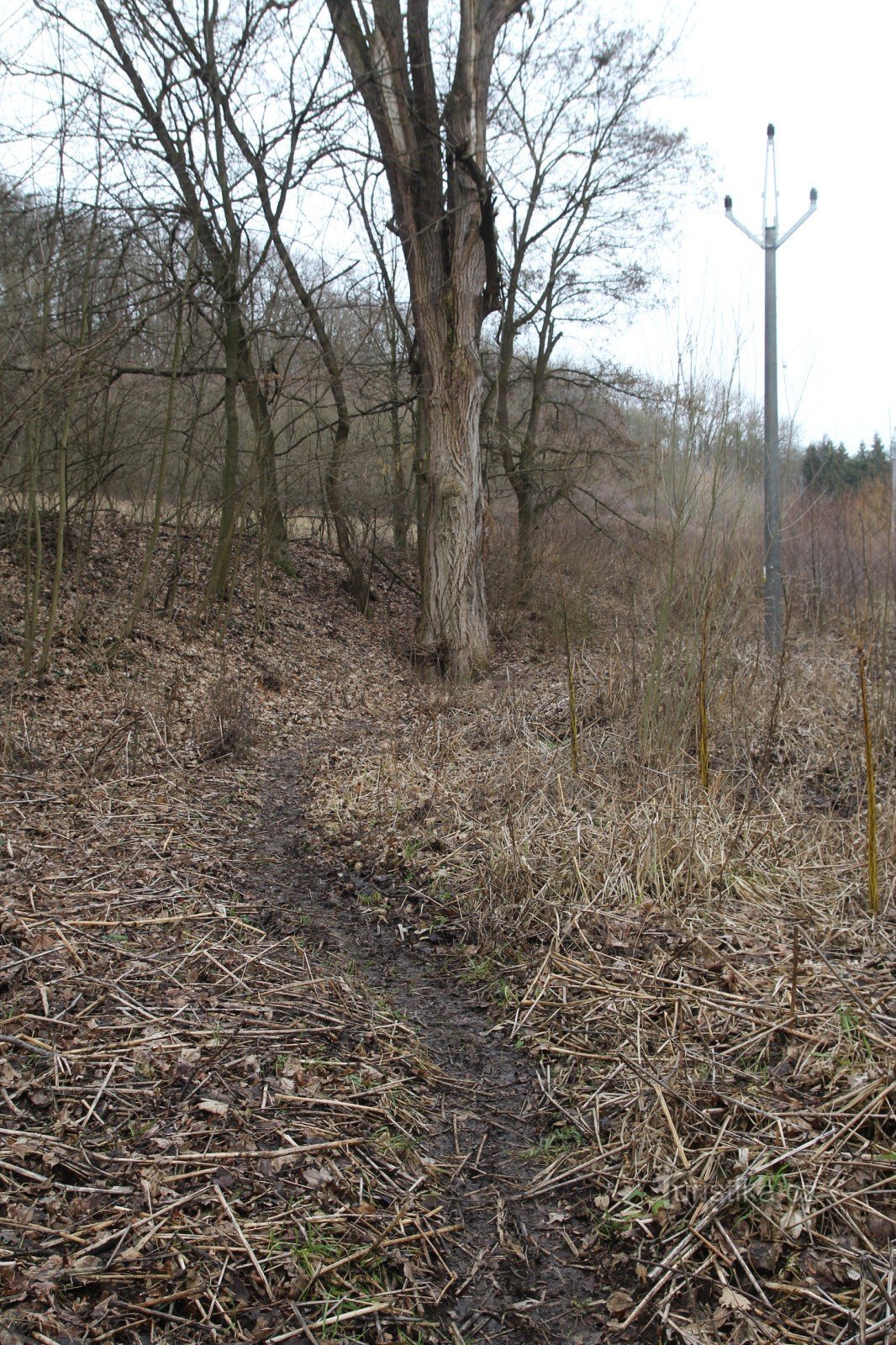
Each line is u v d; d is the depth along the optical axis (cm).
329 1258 287
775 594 980
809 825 620
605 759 734
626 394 1769
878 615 1064
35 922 467
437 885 584
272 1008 425
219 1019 407
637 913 512
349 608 1706
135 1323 255
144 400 1352
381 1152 341
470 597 1390
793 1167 315
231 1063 374
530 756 765
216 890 558
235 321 1288
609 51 1605
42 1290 257
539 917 523
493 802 683
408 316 1802
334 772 840
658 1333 269
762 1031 390
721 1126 340
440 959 509
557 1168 342
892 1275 271
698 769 674
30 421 927
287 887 590
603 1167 339
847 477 2308
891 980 419
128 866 570
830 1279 276
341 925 544
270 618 1459
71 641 1059
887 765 753
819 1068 361
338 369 1492
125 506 1650
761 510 769
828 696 904
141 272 1184
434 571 1405
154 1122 333
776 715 779
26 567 981
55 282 1008
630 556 1589
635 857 553
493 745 866
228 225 1236
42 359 914
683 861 538
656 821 562
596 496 1989
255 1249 286
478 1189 333
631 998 436
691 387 720
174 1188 304
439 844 636
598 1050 407
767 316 1084
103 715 898
